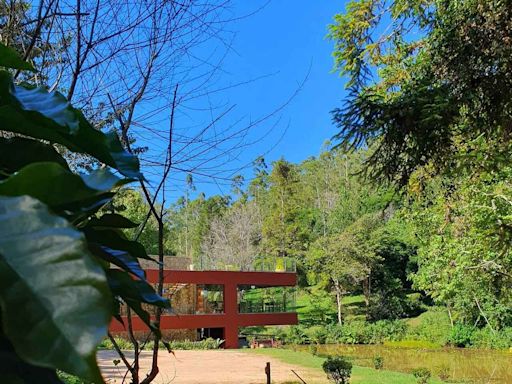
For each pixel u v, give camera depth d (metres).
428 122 4.41
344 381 10.74
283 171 40.88
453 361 19.09
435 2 4.95
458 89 4.61
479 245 8.34
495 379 14.47
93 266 0.48
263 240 37.22
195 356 18.52
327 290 32.84
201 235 41.09
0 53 0.90
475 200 7.55
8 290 0.46
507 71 4.48
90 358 0.43
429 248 13.23
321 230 39.34
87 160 2.40
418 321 29.03
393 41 5.41
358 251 30.69
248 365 15.96
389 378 13.16
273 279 24.52
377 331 27.73
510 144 4.89
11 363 0.61
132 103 1.96
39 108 0.80
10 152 0.88
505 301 9.23
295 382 12.38
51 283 0.47
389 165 5.05
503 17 4.32
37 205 0.52
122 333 17.31
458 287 13.24
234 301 23.45
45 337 0.44
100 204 0.83
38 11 1.89
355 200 35.84
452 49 4.62
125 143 1.83
